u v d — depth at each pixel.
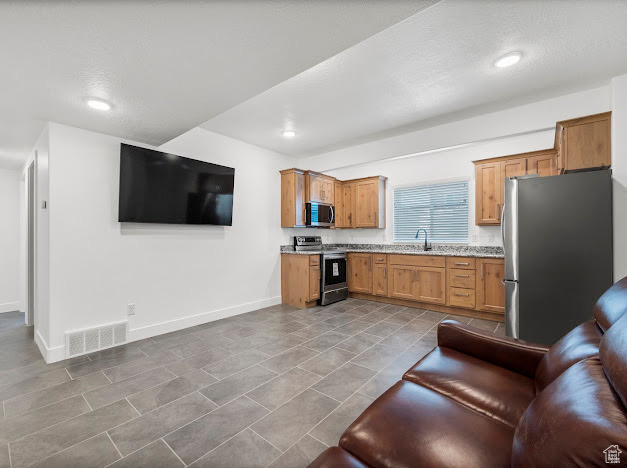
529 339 2.55
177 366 2.44
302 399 1.94
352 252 5.10
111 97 2.16
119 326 2.91
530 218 2.56
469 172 4.43
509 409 1.10
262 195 4.43
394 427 1.00
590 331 1.17
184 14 1.35
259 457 1.44
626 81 2.44
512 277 2.71
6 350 2.83
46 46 1.57
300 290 4.44
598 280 2.31
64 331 2.62
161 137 3.00
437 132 3.62
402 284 4.50
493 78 2.54
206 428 1.65
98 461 1.41
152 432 1.62
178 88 2.04
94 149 2.82
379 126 3.62
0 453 1.46
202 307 3.63
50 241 2.56
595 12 1.78
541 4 1.73
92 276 2.79
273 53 1.67
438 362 1.47
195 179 3.45
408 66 2.37
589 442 0.54
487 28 1.93
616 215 2.36
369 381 2.17
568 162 2.63
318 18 1.39
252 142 4.21
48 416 1.76
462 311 4.02
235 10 1.33
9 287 4.46
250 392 2.03
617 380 0.65
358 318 3.83
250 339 3.06
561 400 0.72
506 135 3.17
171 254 3.36
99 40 1.53
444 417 1.04
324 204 5.05
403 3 1.30
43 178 2.77
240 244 4.09
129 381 2.19
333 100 2.94
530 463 0.63
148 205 3.05
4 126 2.71
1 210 4.41
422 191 4.93
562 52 2.18
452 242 4.61
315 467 0.85
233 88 2.05
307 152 4.77
